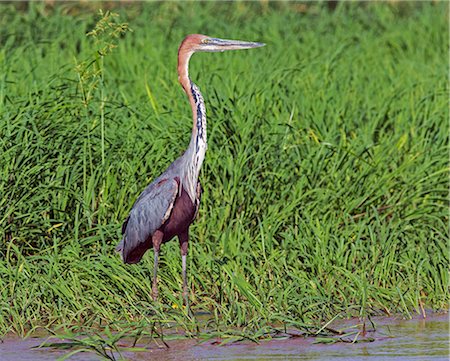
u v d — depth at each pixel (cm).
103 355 1052
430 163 1505
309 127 1579
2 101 1446
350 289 1251
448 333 1160
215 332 1130
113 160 1402
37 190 1313
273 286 1248
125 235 1258
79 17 2509
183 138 1477
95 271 1233
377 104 1795
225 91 1728
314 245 1334
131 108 1570
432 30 2566
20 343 1113
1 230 1265
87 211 1314
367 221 1380
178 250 1317
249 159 1437
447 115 1714
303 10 2991
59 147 1384
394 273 1322
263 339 1129
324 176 1440
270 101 1648
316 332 1143
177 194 1234
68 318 1184
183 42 1295
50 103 1488
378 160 1498
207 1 2898
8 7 2567
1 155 1312
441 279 1325
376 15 2888
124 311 1188
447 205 1483
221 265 1242
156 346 1102
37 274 1220
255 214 1373
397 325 1200
